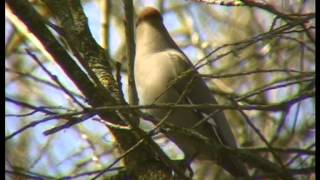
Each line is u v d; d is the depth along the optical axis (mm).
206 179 16031
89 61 9875
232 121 16797
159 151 8500
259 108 7504
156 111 11375
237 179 7344
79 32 10039
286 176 7379
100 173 8367
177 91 11828
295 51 15859
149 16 12570
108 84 9641
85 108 7699
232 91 16047
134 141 9344
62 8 10281
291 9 11977
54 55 9164
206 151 10992
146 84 11914
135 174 9258
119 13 17406
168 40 12508
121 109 7867
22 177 8820
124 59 15539
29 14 9180
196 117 11789
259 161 8039
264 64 16438
